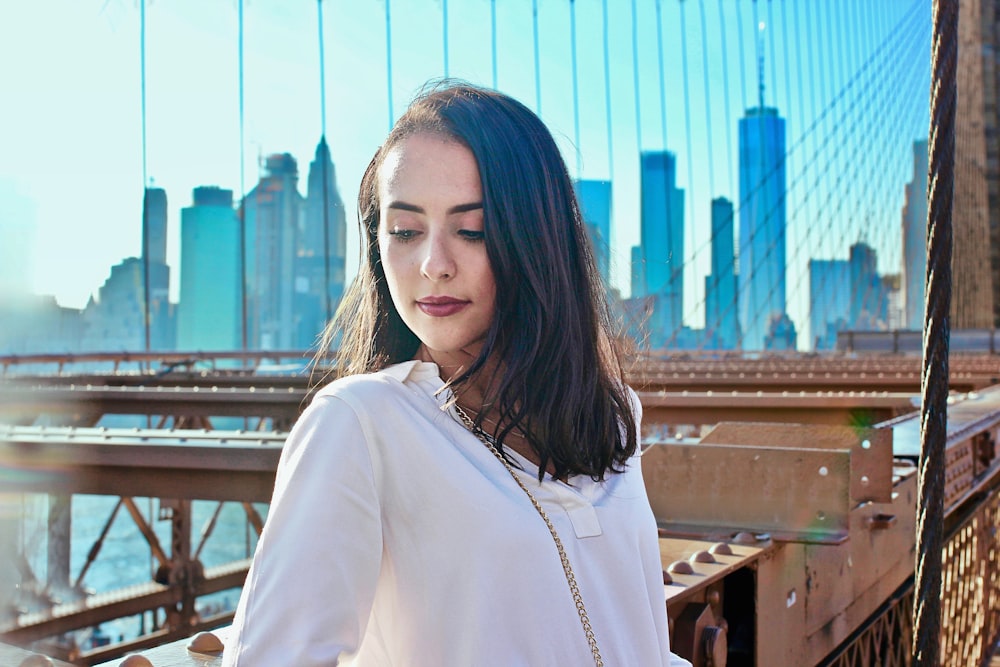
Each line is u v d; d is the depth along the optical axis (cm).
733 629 143
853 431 193
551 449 83
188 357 1191
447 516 75
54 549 550
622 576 85
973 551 338
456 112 85
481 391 86
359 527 72
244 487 307
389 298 93
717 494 169
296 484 72
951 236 126
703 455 170
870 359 1473
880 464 190
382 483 75
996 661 361
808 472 162
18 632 511
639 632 85
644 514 93
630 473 94
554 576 77
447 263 83
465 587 74
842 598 183
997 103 4162
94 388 615
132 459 314
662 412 569
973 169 4100
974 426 330
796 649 159
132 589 605
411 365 82
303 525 70
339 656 70
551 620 76
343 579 70
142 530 615
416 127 86
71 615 546
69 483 319
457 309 84
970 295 4028
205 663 87
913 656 126
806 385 811
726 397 558
